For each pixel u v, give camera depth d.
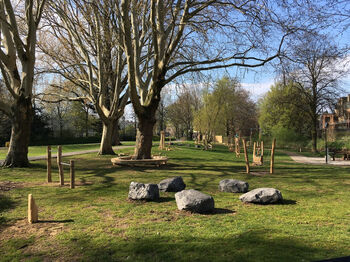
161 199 7.76
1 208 6.92
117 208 6.80
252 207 6.87
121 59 21.33
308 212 6.37
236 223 5.54
